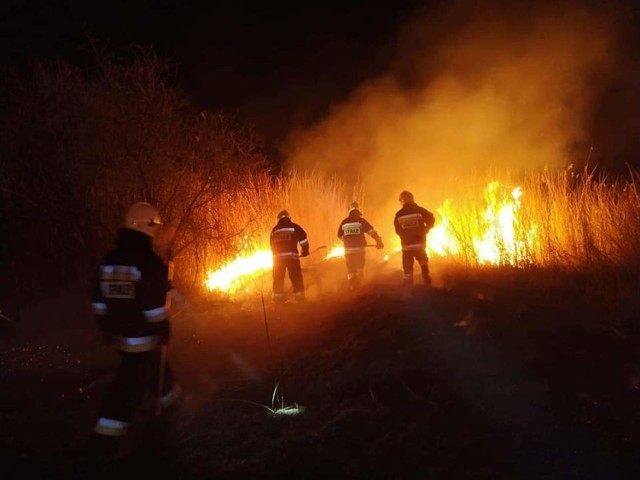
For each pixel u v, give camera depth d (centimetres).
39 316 943
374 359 646
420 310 823
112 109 1050
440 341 688
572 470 419
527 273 1010
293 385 608
